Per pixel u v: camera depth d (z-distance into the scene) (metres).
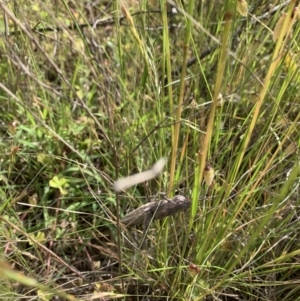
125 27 1.44
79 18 1.51
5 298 0.90
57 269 1.16
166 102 1.29
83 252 1.23
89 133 1.38
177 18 1.46
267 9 1.31
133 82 1.33
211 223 0.99
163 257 1.05
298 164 0.83
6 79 1.44
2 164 1.29
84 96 1.51
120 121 1.15
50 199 1.34
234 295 1.04
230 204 1.06
